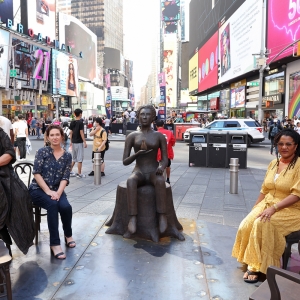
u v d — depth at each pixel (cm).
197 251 380
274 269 192
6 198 310
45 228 460
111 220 457
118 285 303
